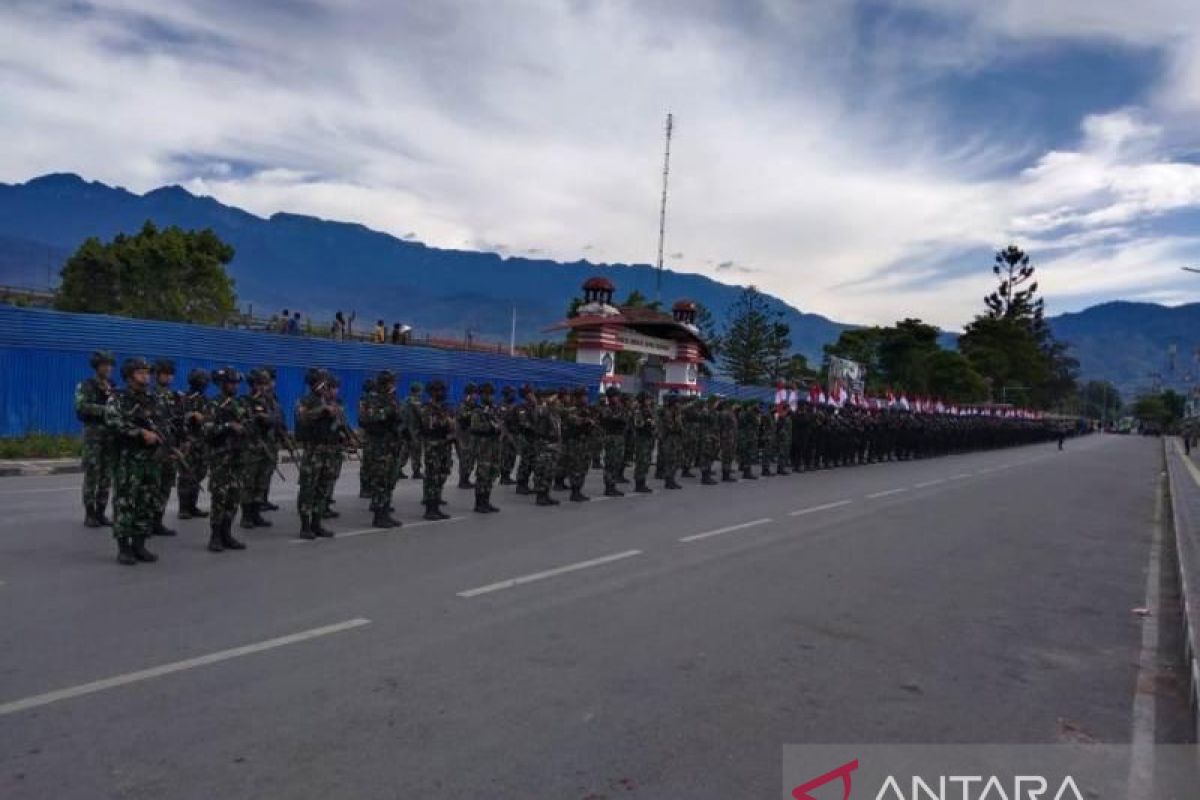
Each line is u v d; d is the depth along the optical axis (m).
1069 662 6.13
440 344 36.84
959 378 66.00
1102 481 23.98
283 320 30.84
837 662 5.72
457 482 14.84
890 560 9.49
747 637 6.16
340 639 5.59
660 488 15.56
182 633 5.56
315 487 8.91
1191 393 82.81
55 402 16.77
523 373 26.08
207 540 8.62
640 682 5.10
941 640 6.44
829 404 24.45
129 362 7.38
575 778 3.81
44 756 3.79
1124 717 5.07
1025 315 101.25
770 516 12.38
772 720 4.66
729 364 53.75
